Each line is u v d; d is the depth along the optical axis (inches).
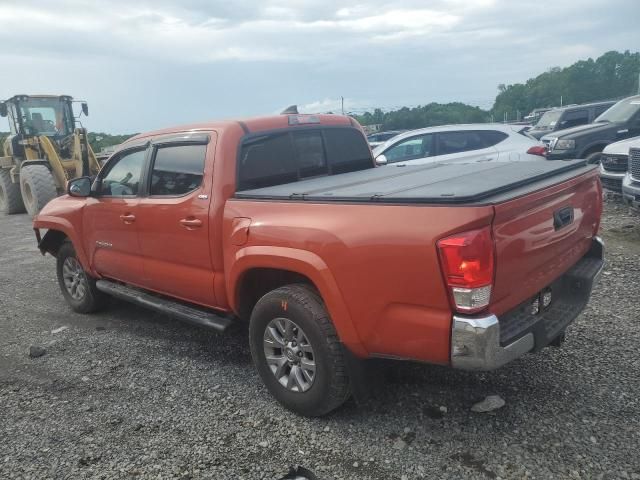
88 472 122.6
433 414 136.3
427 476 114.2
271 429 135.3
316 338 128.8
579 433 124.0
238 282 147.5
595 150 432.5
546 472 112.3
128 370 173.9
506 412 134.5
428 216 108.3
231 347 187.9
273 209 138.2
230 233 147.4
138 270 186.9
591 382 145.1
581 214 144.6
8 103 565.0
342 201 124.6
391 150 386.0
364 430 132.0
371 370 130.0
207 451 127.9
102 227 200.1
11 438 138.4
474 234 103.0
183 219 161.8
